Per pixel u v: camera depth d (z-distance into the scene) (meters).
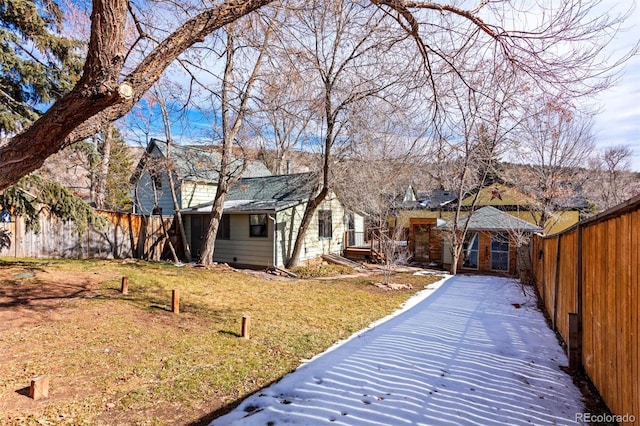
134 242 12.97
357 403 3.32
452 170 12.89
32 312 5.29
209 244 12.00
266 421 2.99
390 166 13.09
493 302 8.25
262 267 13.06
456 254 12.98
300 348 4.80
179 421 2.98
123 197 20.34
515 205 16.97
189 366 4.03
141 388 3.49
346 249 16.92
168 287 7.88
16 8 6.67
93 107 2.05
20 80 7.36
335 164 12.35
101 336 4.68
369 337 5.37
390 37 4.30
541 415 3.10
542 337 5.48
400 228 15.70
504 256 13.21
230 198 15.62
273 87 5.39
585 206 16.12
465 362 4.37
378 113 7.71
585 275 3.99
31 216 7.27
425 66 4.10
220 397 3.42
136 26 3.54
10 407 3.01
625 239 2.74
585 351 3.96
